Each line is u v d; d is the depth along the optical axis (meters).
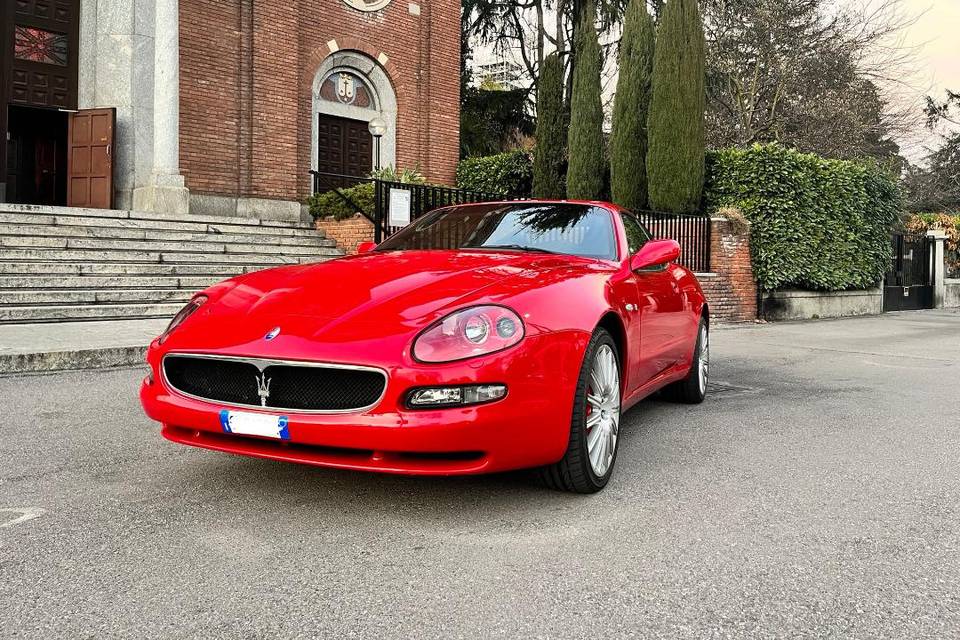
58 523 2.70
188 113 15.05
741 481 3.37
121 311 8.89
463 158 23.77
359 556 2.43
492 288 2.96
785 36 20.91
